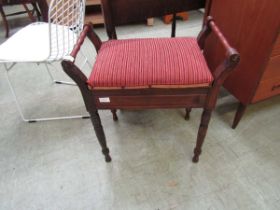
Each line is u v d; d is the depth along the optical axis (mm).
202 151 1042
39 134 1185
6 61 954
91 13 2207
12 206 890
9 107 1366
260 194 875
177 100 738
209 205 849
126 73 684
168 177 950
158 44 828
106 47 854
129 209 854
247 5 838
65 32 1036
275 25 742
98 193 912
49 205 886
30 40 1052
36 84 1551
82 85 688
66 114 1295
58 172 1000
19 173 1005
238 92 1026
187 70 681
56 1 849
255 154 1022
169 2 1074
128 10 1017
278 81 954
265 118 1195
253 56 876
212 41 1109
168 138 1120
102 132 867
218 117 1207
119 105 762
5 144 1140
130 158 1037
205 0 1143
